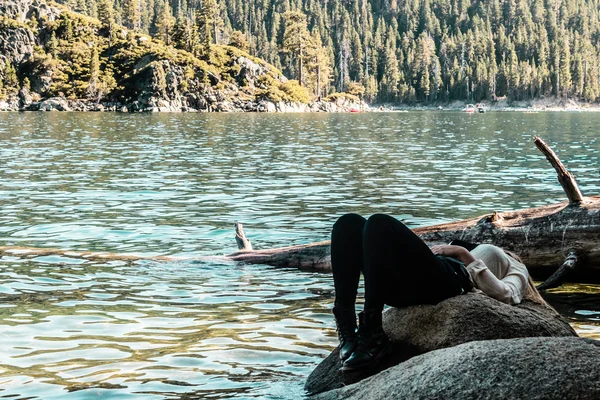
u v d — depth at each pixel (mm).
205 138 41031
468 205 15164
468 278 4594
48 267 9289
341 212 14219
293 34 159125
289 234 11938
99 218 13367
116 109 115562
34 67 123375
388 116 107000
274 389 4953
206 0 150250
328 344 6160
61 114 90250
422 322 4488
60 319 6926
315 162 25609
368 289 4398
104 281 8617
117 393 4941
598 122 77750
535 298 4949
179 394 4906
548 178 20344
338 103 154250
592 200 8477
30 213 13883
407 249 4320
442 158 27562
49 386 5094
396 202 15617
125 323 6820
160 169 22625
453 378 3287
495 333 4336
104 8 141250
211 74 126188
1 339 6266
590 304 7754
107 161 25219
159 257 9961
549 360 3211
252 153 29766
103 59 127875
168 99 116938
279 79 141875
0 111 107438
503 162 25734
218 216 13727
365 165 24516
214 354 5855
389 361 4445
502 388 3150
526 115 120188
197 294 8070
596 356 3227
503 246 8641
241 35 154125
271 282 8727
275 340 6277
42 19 133750
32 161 24844
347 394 3766
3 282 8453
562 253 8336
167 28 156750
